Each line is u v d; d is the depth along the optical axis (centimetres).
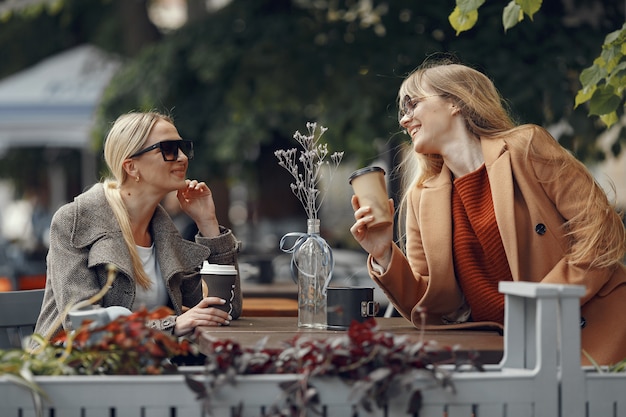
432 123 366
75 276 378
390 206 342
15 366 235
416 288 359
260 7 939
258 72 897
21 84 1071
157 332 250
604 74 412
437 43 760
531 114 687
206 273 364
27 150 1669
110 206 394
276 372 244
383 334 242
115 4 1345
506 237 347
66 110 1039
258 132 951
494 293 355
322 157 355
